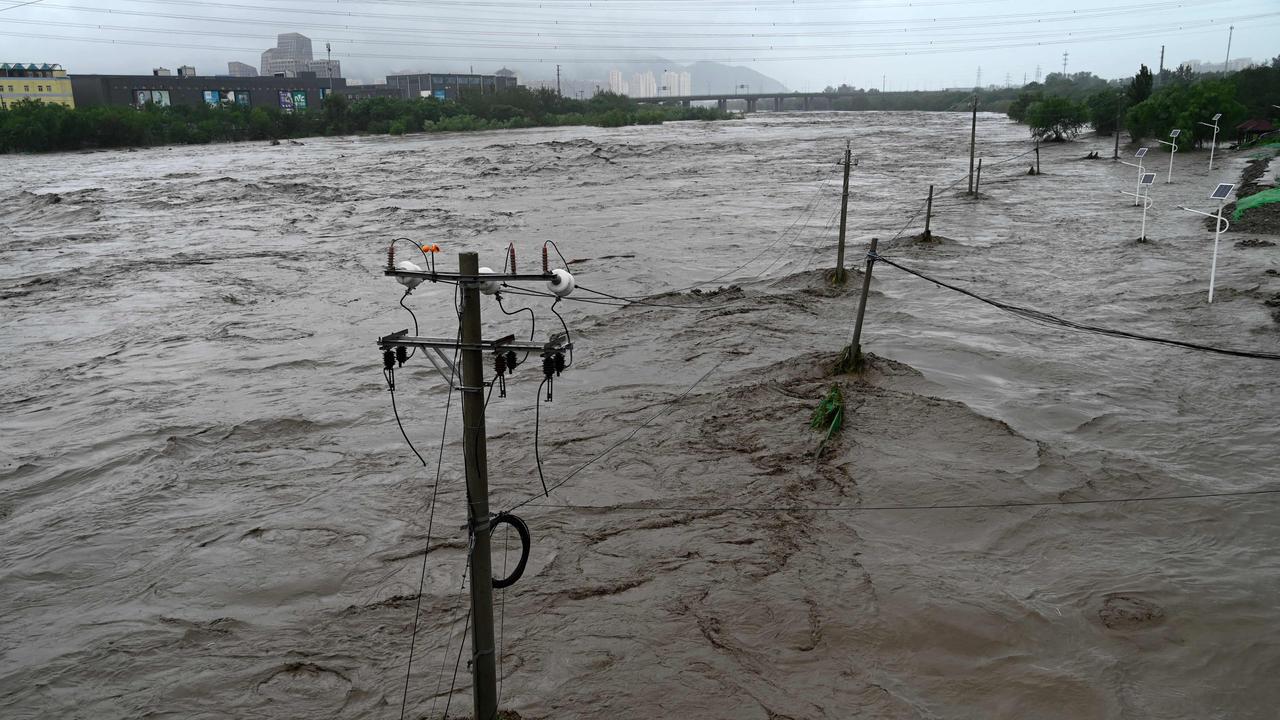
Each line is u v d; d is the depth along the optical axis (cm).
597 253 3725
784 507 1473
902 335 2417
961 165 7094
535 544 1384
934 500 1478
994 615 1170
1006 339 2367
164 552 1404
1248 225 3775
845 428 1753
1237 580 1243
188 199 5775
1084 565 1290
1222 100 7119
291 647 1158
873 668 1082
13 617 1248
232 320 2777
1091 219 4244
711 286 3097
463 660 1117
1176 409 1862
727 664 1091
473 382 775
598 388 2067
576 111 15350
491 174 6956
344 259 3731
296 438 1841
